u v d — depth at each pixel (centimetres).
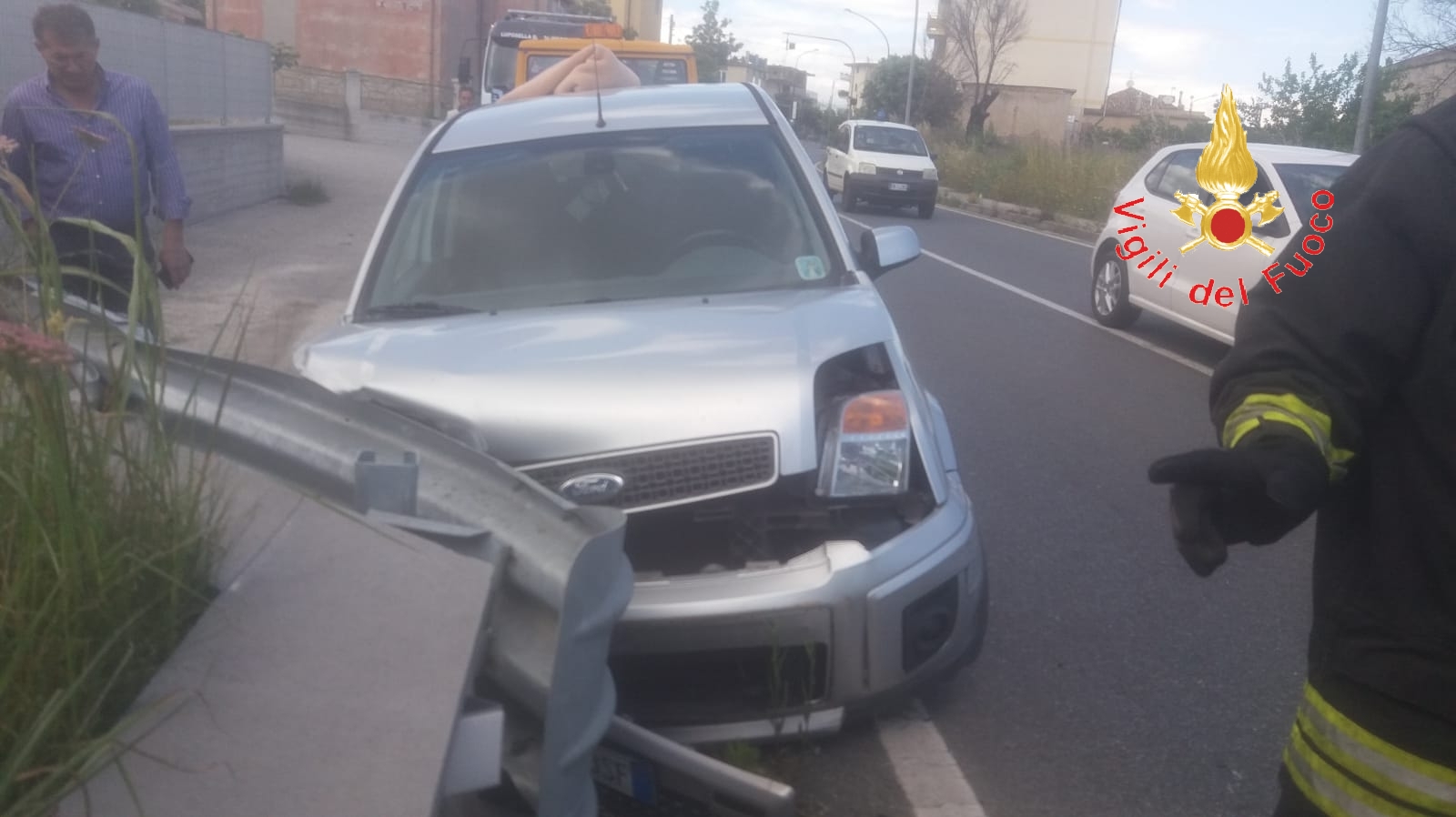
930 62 5616
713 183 501
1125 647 474
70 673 180
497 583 229
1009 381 948
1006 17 4956
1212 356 1075
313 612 201
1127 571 553
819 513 366
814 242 482
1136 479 696
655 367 375
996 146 4300
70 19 550
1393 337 171
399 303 468
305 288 1053
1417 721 175
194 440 256
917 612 359
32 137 552
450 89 3462
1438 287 171
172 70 1505
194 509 214
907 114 4962
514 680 227
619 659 341
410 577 212
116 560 194
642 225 486
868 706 355
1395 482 176
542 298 463
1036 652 467
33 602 186
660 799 328
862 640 346
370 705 183
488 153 518
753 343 391
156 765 170
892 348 415
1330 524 188
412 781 171
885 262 517
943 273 1593
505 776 225
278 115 3241
